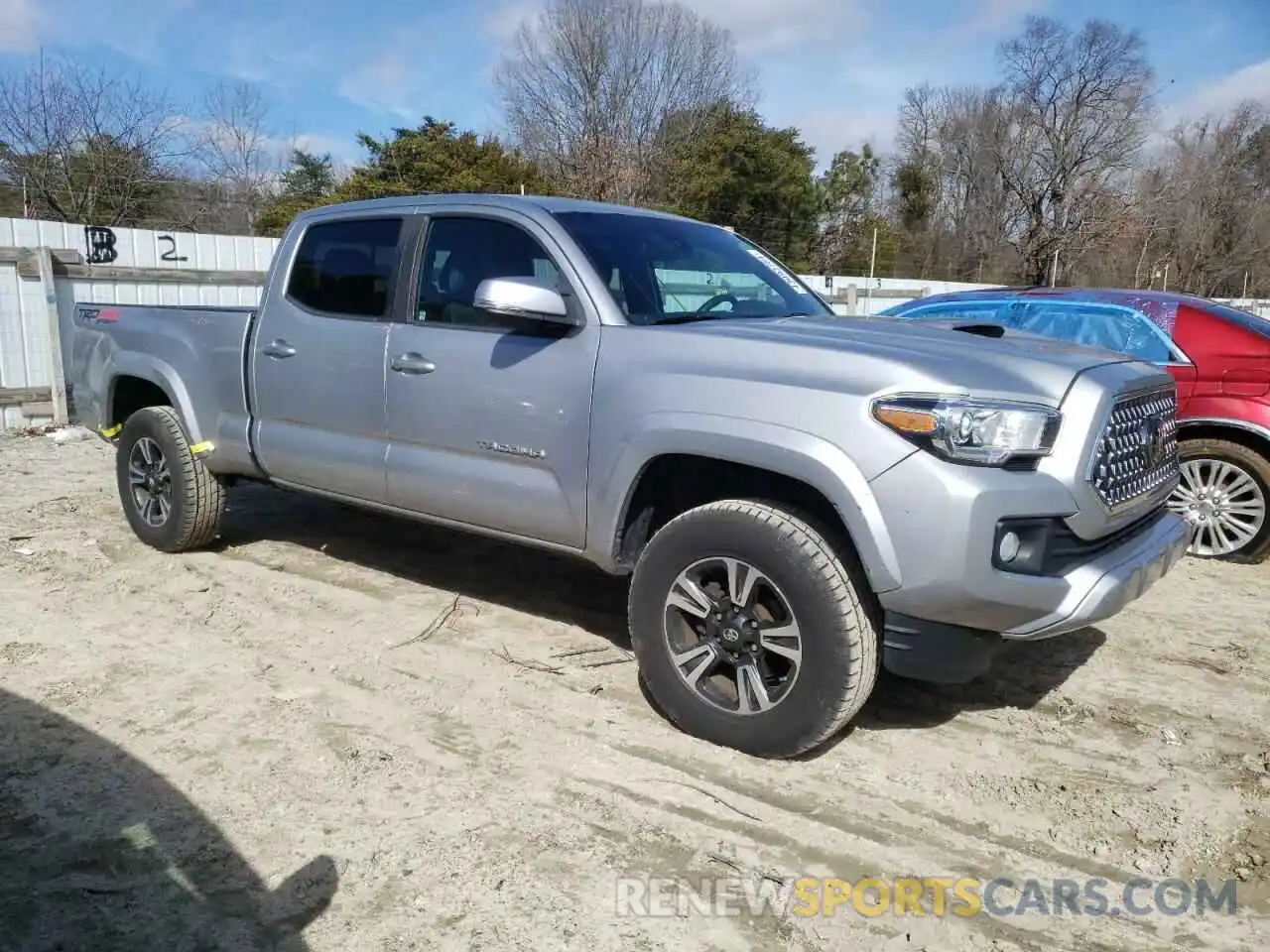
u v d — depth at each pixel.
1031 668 4.39
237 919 2.62
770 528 3.28
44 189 24.20
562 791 3.26
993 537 3.02
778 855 2.96
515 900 2.71
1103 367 3.45
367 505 4.71
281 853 2.90
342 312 4.67
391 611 4.89
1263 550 6.11
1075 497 3.14
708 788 3.30
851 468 3.12
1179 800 3.32
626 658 4.36
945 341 3.53
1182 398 6.25
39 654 4.28
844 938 2.61
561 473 3.86
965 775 3.45
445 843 2.96
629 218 4.40
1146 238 42.62
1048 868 2.95
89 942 2.52
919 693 4.11
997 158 44.16
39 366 10.10
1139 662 4.49
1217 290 44.75
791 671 3.33
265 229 28.66
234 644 4.45
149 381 5.69
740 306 4.30
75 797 3.17
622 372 3.66
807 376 3.28
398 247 4.50
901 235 49.62
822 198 42.41
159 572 5.38
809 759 3.52
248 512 6.74
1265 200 44.38
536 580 5.41
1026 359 3.37
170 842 2.95
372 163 32.38
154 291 10.85
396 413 4.38
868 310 17.33
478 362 4.07
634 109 34.47
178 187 27.38
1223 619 5.11
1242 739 3.78
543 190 32.72
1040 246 42.62
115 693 3.93
